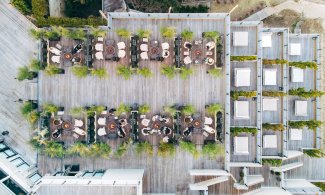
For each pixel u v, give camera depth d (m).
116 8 25.00
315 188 23.44
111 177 21.00
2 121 23.64
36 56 23.61
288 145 24.77
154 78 23.17
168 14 22.28
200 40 22.69
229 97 22.19
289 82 24.48
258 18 26.81
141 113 22.84
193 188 22.05
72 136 23.08
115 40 23.06
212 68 23.03
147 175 23.25
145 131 22.77
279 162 23.06
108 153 22.45
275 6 26.91
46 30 22.19
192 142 23.14
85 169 23.28
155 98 23.25
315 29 27.09
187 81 23.16
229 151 22.39
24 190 21.05
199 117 22.81
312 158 25.27
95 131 22.70
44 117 22.72
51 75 23.08
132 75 23.16
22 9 23.12
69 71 23.09
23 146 23.55
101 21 23.06
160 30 22.34
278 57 24.03
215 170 22.89
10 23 23.64
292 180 25.00
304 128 24.80
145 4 25.92
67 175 22.47
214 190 23.77
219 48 22.61
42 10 22.98
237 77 22.69
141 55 22.50
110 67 23.14
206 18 22.95
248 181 23.25
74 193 19.78
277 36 23.95
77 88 23.17
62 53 22.72
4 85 23.61
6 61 23.67
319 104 24.31
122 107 22.36
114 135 22.72
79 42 22.64
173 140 22.88
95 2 25.66
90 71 22.97
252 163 22.88
